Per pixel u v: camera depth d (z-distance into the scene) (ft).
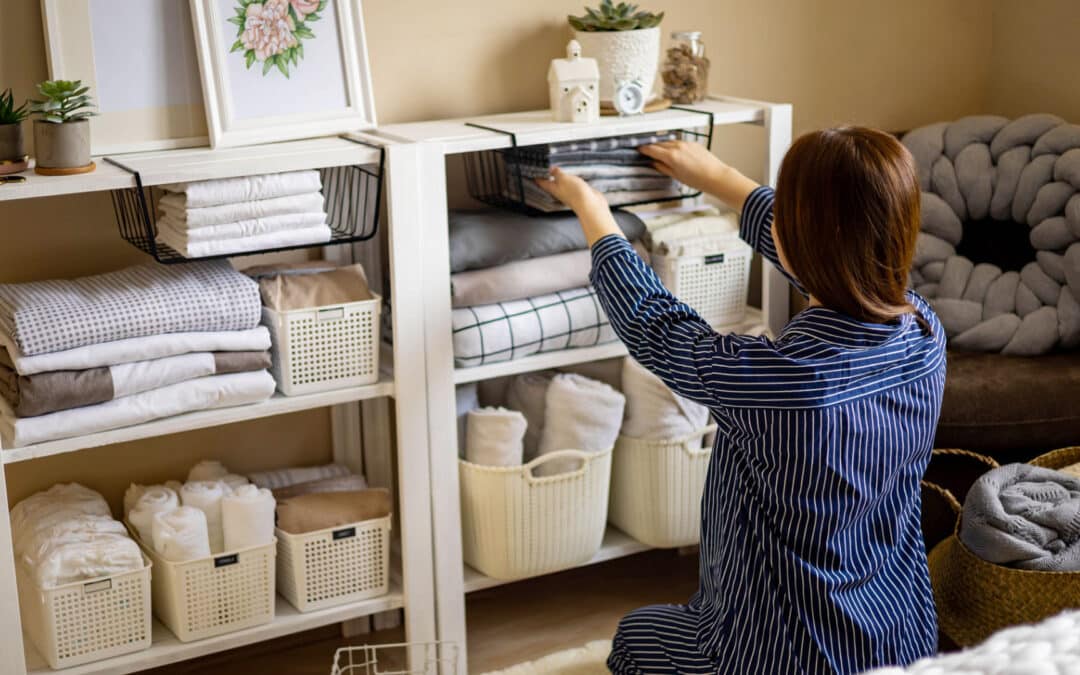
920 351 5.30
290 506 7.30
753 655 5.53
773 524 5.42
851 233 4.89
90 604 6.53
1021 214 8.89
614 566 9.25
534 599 8.74
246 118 7.00
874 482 5.26
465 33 8.14
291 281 7.01
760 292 9.68
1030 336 8.45
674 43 8.87
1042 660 1.31
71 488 7.37
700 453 8.04
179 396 6.53
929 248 9.04
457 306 7.35
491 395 8.43
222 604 6.95
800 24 9.45
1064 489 6.70
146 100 6.86
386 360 7.61
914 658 5.60
